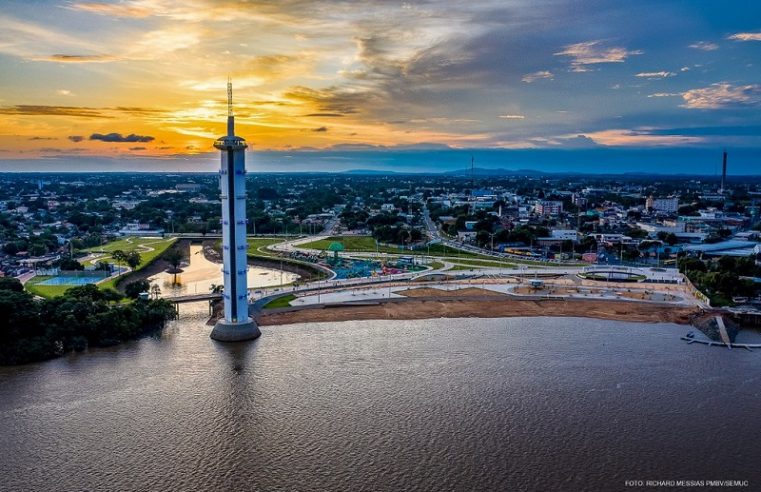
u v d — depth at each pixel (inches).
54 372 7308.1
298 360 7795.3
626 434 5757.9
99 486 4835.1
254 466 5137.8
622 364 7751.0
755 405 6481.3
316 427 5841.5
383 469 5093.5
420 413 6151.6
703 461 5280.5
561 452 5398.6
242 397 6545.3
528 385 6943.9
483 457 5300.2
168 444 5502.0
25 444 5487.2
